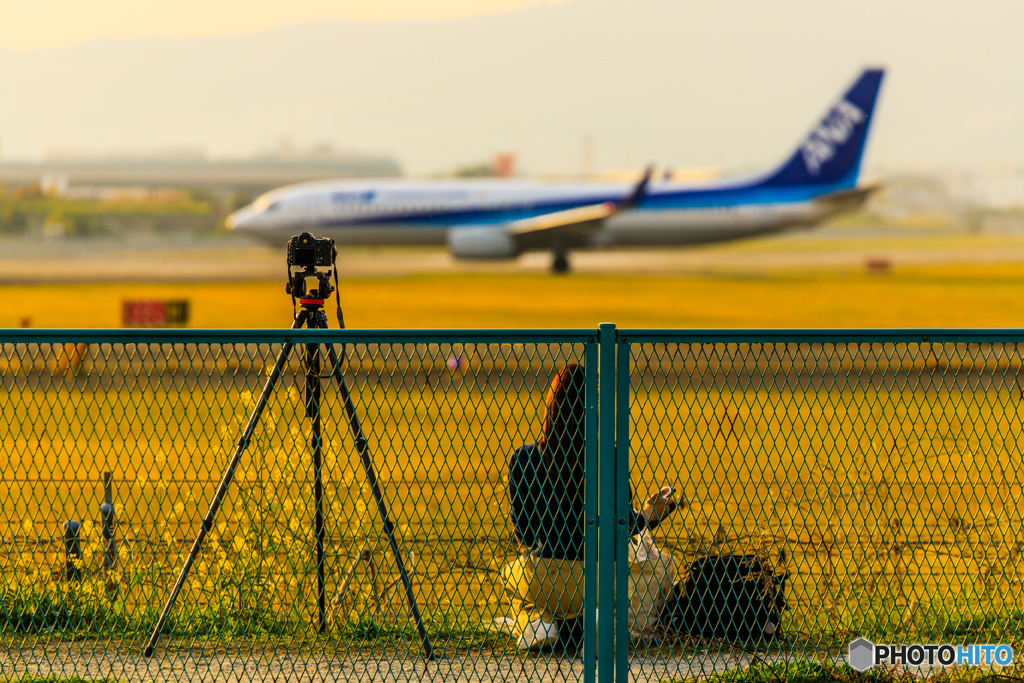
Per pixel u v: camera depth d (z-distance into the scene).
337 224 169.25
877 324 144.12
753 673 13.45
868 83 169.88
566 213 168.25
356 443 13.39
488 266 171.25
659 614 14.72
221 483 13.79
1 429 26.30
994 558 14.37
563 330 12.41
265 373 13.72
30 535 14.71
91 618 14.94
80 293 165.75
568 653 14.07
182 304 123.19
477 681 13.19
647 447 26.48
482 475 21.75
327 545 15.59
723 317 152.62
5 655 13.96
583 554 13.64
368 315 140.62
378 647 14.38
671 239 173.88
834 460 24.72
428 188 169.00
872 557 17.16
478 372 12.79
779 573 16.98
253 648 14.34
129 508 17.91
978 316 154.38
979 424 17.81
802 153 172.75
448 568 15.57
